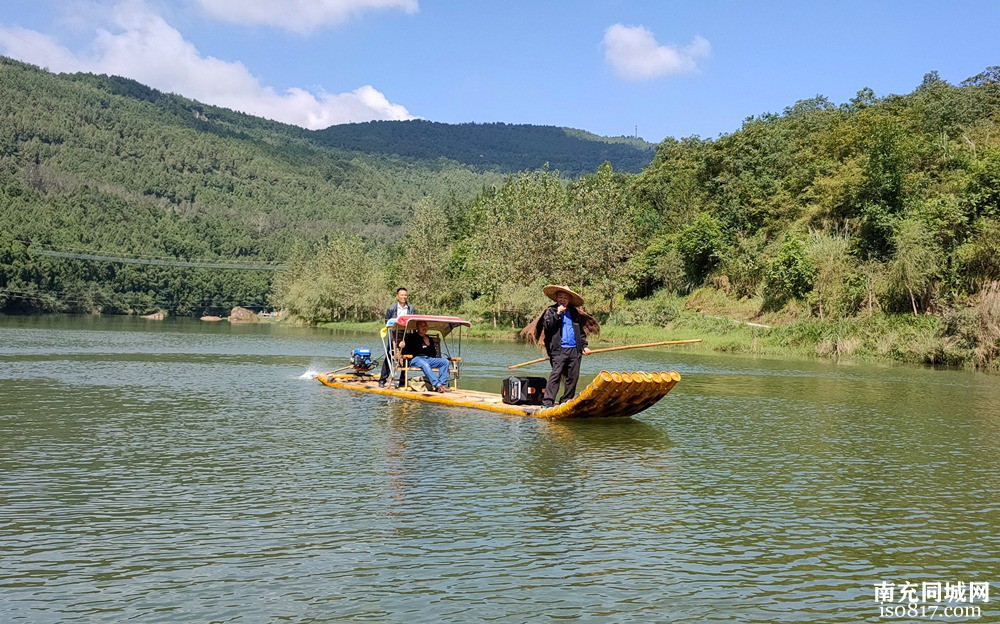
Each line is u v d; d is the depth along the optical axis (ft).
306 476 29.45
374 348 134.00
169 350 115.75
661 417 48.98
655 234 247.91
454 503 25.71
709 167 253.03
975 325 110.42
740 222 214.28
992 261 126.31
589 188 238.48
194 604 17.16
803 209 193.98
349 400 54.29
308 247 640.17
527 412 46.88
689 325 171.63
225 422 42.98
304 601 17.40
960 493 28.55
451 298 283.38
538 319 48.11
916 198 157.28
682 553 21.13
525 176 244.22
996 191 137.80
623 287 215.31
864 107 260.21
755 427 45.09
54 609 16.79
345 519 23.63
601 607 17.35
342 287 311.88
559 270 222.28
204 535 21.94
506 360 107.76
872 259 149.28
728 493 28.02
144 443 36.01
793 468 32.83
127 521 23.16
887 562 20.74
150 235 572.92
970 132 199.41
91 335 165.89
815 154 223.10
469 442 37.45
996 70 248.52
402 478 29.30
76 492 26.48
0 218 481.05
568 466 32.09
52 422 41.91
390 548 21.04
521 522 23.65
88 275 451.53
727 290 192.44
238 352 114.93
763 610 17.42
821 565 20.42
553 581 18.85
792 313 161.68
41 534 21.81
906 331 122.01
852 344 127.44
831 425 46.52
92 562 19.67
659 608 17.39
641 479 29.99
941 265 131.54
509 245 228.63
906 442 40.42
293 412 47.62
